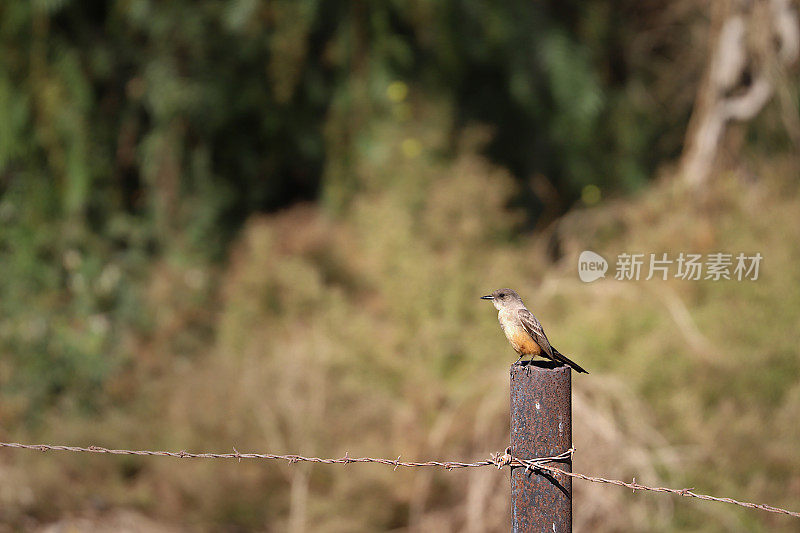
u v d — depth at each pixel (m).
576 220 15.02
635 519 9.05
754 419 9.74
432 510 9.85
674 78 17.27
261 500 10.01
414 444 9.85
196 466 10.08
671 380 10.28
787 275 11.30
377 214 13.72
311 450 9.87
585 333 11.03
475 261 12.95
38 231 13.64
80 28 14.16
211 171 15.32
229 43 14.80
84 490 10.30
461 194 13.70
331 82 15.46
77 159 13.94
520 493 4.87
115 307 13.70
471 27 15.34
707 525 9.20
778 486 9.45
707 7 16.38
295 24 14.18
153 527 9.98
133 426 10.86
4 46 13.57
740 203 12.73
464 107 16.22
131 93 14.70
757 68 13.89
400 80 15.23
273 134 15.59
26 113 13.68
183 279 13.87
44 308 13.12
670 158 16.95
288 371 10.69
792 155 14.07
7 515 9.91
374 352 11.13
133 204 14.98
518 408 4.89
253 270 12.86
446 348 11.22
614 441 9.34
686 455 9.56
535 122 16.50
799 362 10.35
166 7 14.34
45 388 12.31
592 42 16.08
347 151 14.98
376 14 14.84
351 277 13.30
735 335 10.83
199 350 12.70
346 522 9.49
